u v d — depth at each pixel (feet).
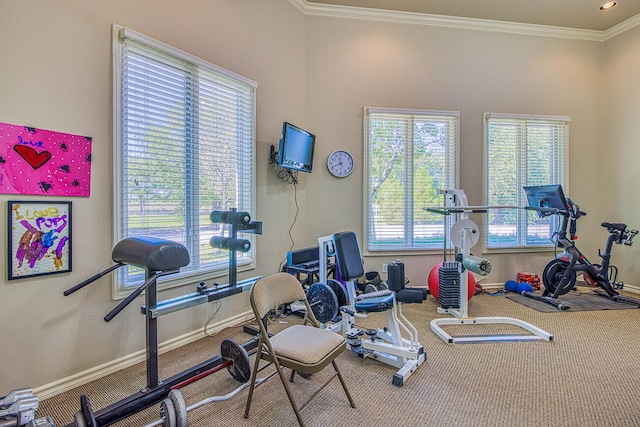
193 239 8.84
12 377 5.73
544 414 5.63
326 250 10.11
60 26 6.19
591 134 14.69
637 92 13.46
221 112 9.55
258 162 10.83
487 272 9.25
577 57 14.52
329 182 13.05
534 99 14.28
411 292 7.34
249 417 5.61
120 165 7.13
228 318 9.84
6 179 5.62
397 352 7.18
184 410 4.83
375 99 13.25
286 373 6.93
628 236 13.28
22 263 5.81
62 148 6.25
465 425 5.36
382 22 13.23
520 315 10.72
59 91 6.21
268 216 11.28
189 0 8.51
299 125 12.48
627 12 13.00
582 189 14.65
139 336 7.58
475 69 13.83
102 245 6.89
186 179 8.64
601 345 8.38
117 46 7.02
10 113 5.63
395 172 13.47
